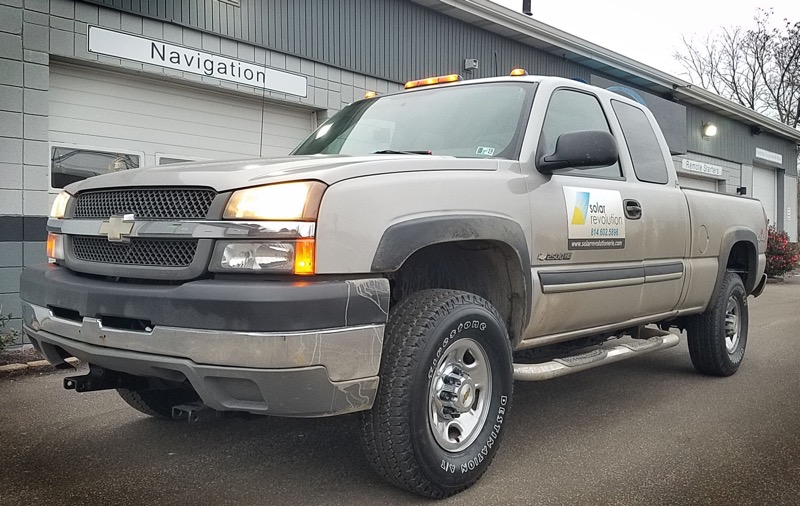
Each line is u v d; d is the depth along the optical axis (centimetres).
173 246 277
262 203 262
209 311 254
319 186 265
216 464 349
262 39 856
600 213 401
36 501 303
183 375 275
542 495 313
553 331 384
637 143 471
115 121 758
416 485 293
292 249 258
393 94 463
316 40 918
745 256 600
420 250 321
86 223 310
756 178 2155
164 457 359
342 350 262
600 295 402
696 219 500
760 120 1991
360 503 301
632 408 463
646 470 347
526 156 364
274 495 310
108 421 422
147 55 751
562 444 386
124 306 275
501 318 335
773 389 520
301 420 423
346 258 266
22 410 447
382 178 287
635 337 512
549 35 1239
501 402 330
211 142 844
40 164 675
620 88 1381
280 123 919
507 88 410
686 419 438
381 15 1002
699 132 1806
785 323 874
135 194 299
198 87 822
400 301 310
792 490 323
